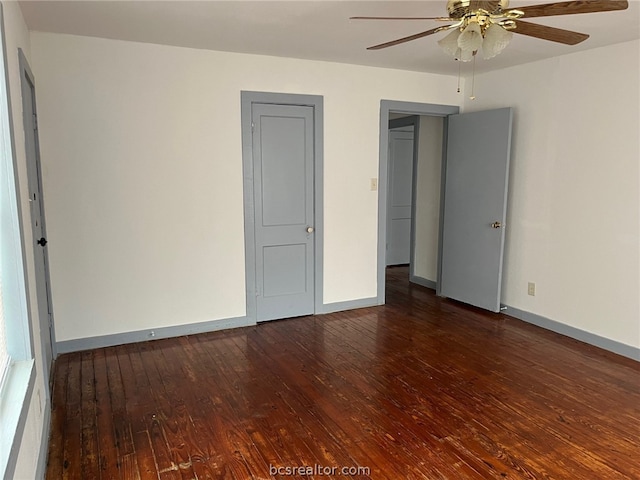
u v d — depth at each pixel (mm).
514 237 4512
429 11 2844
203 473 2211
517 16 2100
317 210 4484
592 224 3809
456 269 5020
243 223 4152
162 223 3838
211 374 3277
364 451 2391
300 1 2670
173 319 3984
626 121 3520
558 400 2926
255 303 4320
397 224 6902
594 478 2186
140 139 3680
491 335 4070
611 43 3520
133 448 2400
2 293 2002
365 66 4480
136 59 3596
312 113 4352
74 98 3443
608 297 3725
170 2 2686
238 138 4035
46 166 3406
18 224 2010
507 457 2348
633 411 2793
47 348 3059
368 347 3793
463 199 4852
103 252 3662
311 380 3193
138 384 3117
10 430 1596
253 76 4020
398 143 6711
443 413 2770
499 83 4578
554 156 4074
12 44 2262
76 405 2834
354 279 4797
